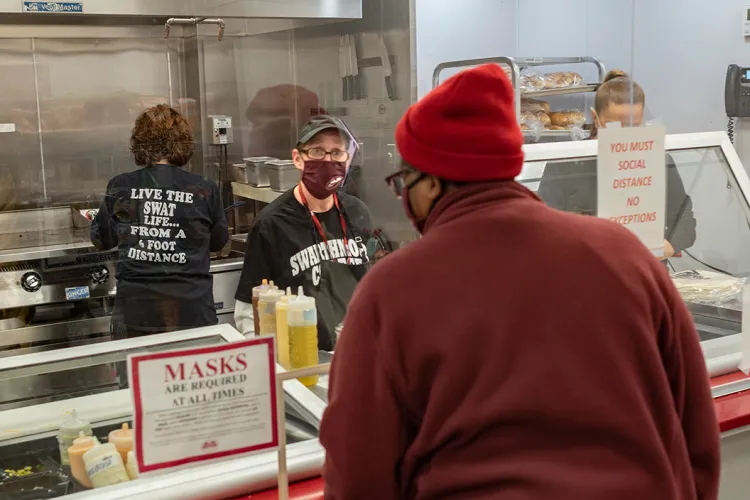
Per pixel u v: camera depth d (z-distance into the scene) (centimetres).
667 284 104
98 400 153
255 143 306
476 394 95
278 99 305
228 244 276
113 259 227
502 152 101
